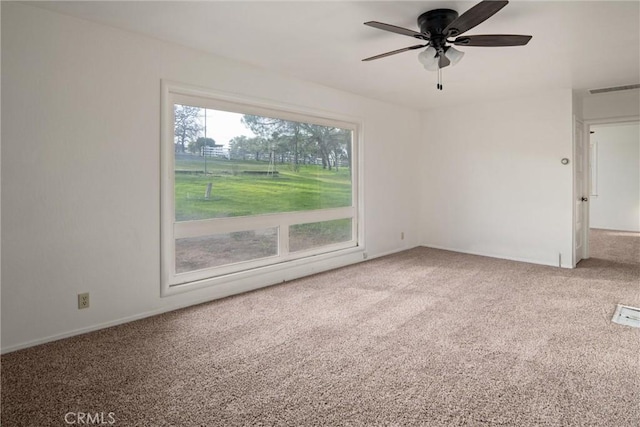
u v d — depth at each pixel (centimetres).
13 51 237
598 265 479
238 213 377
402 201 578
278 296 360
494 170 530
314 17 260
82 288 272
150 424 172
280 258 416
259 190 395
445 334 271
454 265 483
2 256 238
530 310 318
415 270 459
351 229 505
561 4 239
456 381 208
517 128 506
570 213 466
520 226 509
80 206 268
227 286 361
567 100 462
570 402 187
